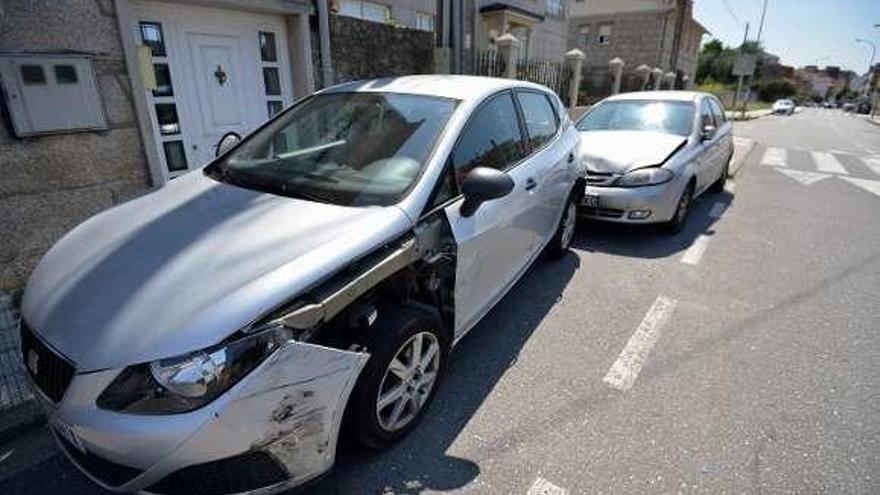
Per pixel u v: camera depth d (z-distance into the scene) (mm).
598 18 28297
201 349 1619
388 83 3273
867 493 2137
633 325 3512
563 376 2914
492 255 2959
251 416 1688
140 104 4289
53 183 3928
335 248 1975
